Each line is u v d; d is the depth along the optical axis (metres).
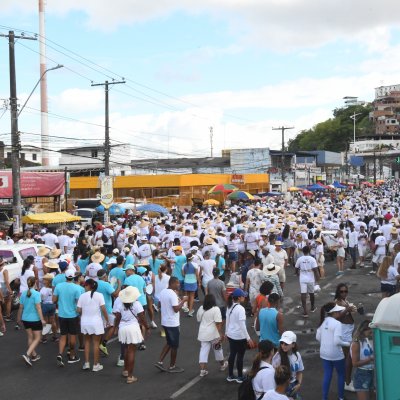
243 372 9.52
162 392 8.73
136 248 15.92
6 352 11.17
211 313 9.42
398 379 5.53
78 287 10.28
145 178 49.41
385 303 5.78
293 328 12.43
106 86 31.14
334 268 21.22
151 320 12.75
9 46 21.58
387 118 183.50
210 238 15.43
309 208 35.59
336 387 8.68
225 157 79.12
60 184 29.69
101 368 9.92
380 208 35.44
